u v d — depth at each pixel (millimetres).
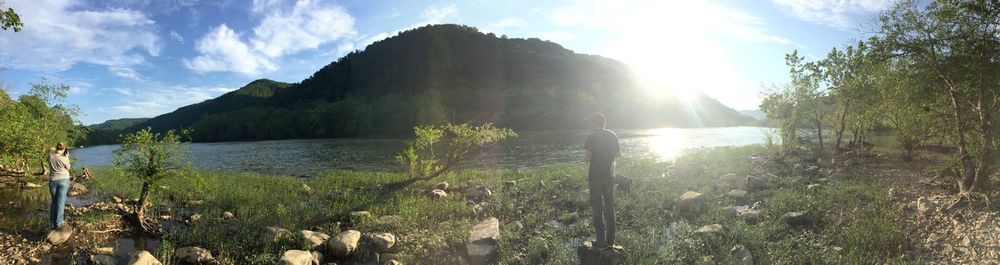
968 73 8781
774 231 7621
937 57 9125
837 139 18656
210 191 13305
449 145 13945
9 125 13047
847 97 17391
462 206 9891
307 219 9469
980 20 8219
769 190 10555
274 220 9273
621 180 11117
